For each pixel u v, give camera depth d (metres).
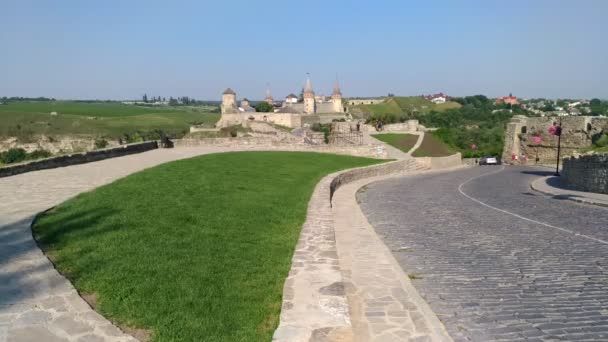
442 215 14.84
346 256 9.29
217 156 25.17
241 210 11.74
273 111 140.38
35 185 14.09
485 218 14.20
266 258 8.10
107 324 5.26
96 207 10.37
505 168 45.16
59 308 5.59
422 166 42.78
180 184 14.32
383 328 5.78
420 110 153.75
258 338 5.20
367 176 29.66
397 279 7.73
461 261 8.97
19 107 165.50
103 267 6.85
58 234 8.38
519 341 5.43
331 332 5.13
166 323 5.34
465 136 75.88
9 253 7.36
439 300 6.82
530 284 7.46
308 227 10.54
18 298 5.81
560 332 5.64
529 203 18.09
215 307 5.86
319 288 6.47
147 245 7.98
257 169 21.08
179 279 6.61
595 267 8.38
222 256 7.89
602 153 21.58
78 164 20.73
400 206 17.09
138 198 11.59
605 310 6.30
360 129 69.94
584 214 15.09
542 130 48.81
